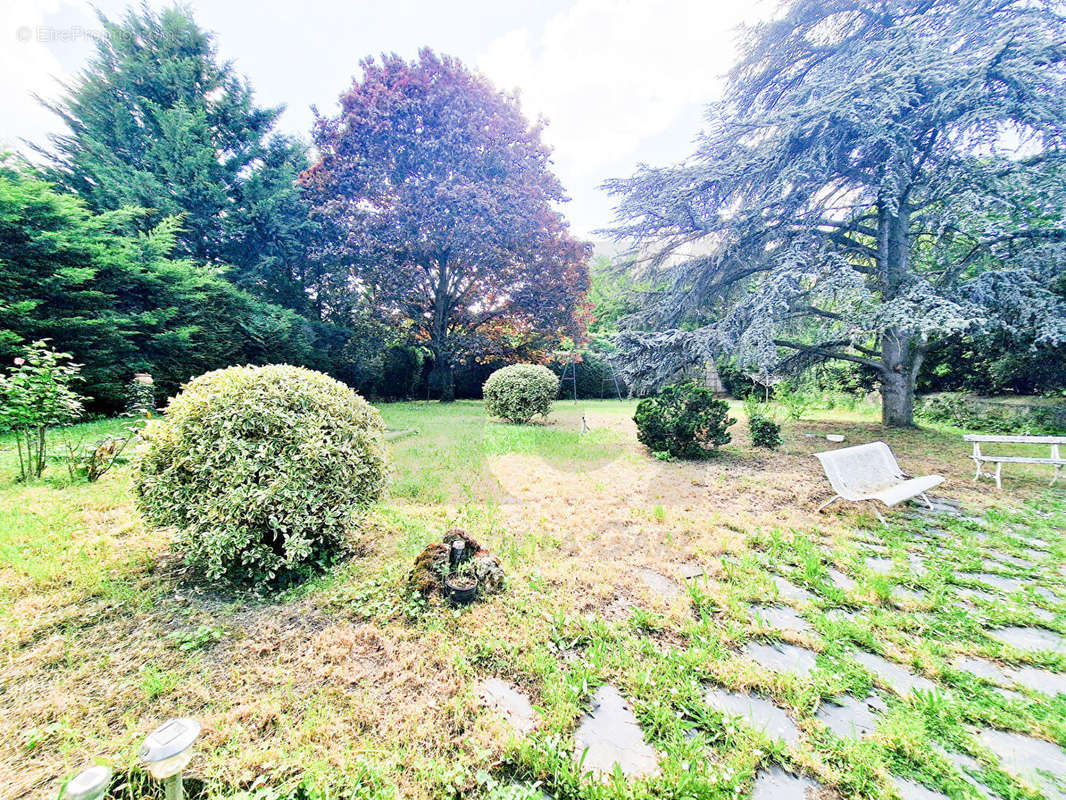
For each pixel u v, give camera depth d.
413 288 17.23
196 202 13.16
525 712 2.06
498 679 2.28
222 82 15.07
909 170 8.53
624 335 10.20
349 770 1.71
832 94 8.29
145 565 3.32
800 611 2.98
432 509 4.86
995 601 3.13
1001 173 7.36
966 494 5.69
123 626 2.62
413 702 2.09
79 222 9.43
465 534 3.48
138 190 11.80
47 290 8.90
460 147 15.92
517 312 18.77
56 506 4.34
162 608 2.82
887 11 9.85
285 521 3.07
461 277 18.67
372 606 2.85
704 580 3.30
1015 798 1.66
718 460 7.64
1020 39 7.80
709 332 9.41
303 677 2.23
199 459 3.08
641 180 10.78
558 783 1.69
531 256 17.58
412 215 15.88
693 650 2.48
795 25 10.62
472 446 8.29
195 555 3.00
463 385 20.64
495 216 15.55
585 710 2.10
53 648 2.39
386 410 14.40
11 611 2.69
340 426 3.55
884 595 3.09
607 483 6.11
